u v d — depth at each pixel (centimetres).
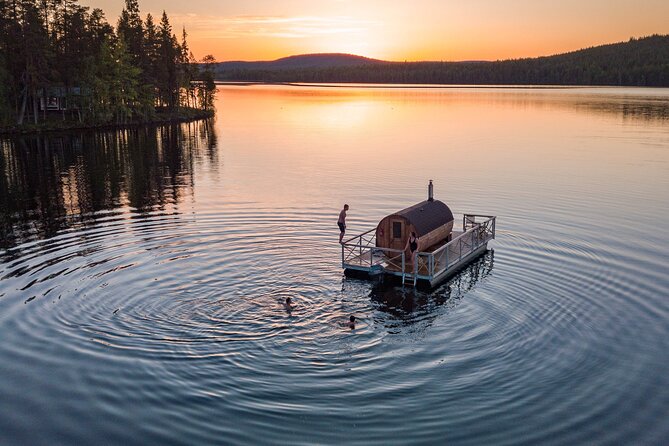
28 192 5181
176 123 13238
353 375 1950
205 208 4406
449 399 1816
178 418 1719
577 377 1944
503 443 1608
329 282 2822
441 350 2133
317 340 2188
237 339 2178
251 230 3716
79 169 6531
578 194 4862
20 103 12125
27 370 1972
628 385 1895
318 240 3497
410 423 1695
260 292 2642
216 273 2875
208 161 7062
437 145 8288
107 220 4025
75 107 12481
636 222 3912
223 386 1875
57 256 3155
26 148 8488
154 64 15062
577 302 2567
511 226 3878
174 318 2348
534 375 1959
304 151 7844
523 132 9925
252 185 5406
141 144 9056
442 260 3083
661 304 2523
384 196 4838
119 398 1812
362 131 10412
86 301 2512
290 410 1755
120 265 2986
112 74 12725
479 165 6438
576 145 8069
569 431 1658
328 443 1608
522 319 2406
